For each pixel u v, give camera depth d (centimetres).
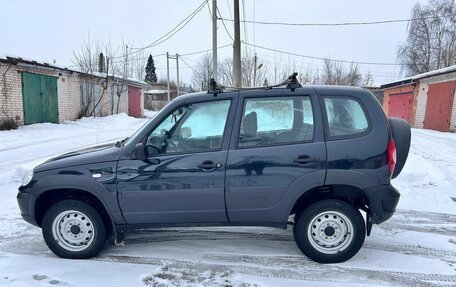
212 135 339
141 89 2966
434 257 352
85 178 337
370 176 320
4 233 421
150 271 325
